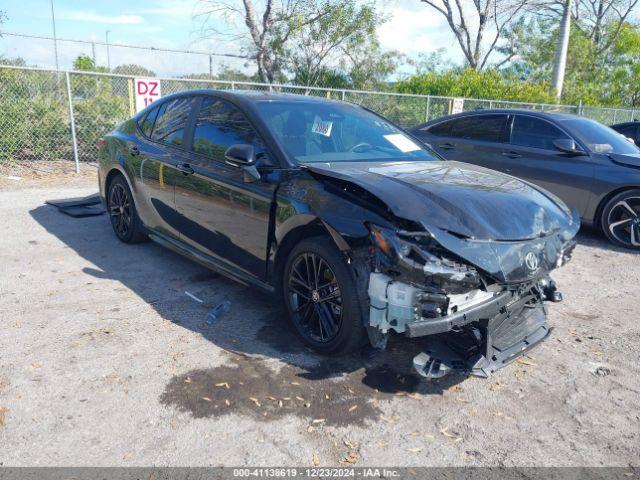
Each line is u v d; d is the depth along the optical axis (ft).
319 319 11.59
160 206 16.11
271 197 12.07
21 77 34.32
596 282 17.89
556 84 70.03
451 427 9.64
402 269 9.53
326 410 9.90
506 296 10.38
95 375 10.62
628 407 10.48
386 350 12.12
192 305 14.12
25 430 8.95
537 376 11.49
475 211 10.23
